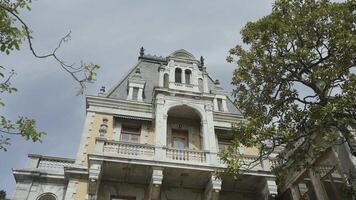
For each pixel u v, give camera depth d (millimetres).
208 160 18047
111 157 16672
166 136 19453
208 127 19922
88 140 19016
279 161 17812
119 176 17688
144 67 27438
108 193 17219
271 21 13914
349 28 12703
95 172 16141
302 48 12922
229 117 22062
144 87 24078
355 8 12992
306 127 13125
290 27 13484
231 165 12992
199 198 18172
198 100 21078
